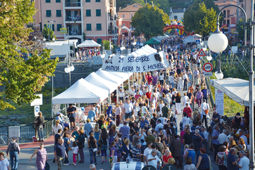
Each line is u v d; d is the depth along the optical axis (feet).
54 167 47.47
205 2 297.53
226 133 46.21
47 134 65.98
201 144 44.45
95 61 160.25
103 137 47.80
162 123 55.31
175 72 108.68
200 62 141.69
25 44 62.95
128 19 413.80
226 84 53.11
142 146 45.47
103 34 245.04
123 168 36.42
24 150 56.44
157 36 299.58
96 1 242.37
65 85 160.04
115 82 79.25
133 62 66.95
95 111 73.87
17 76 51.55
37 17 266.36
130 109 70.44
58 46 173.47
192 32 266.16
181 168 43.75
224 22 335.47
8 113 106.63
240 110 80.43
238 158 35.42
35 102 63.52
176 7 609.42
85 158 51.34
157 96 79.05
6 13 50.49
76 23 242.37
